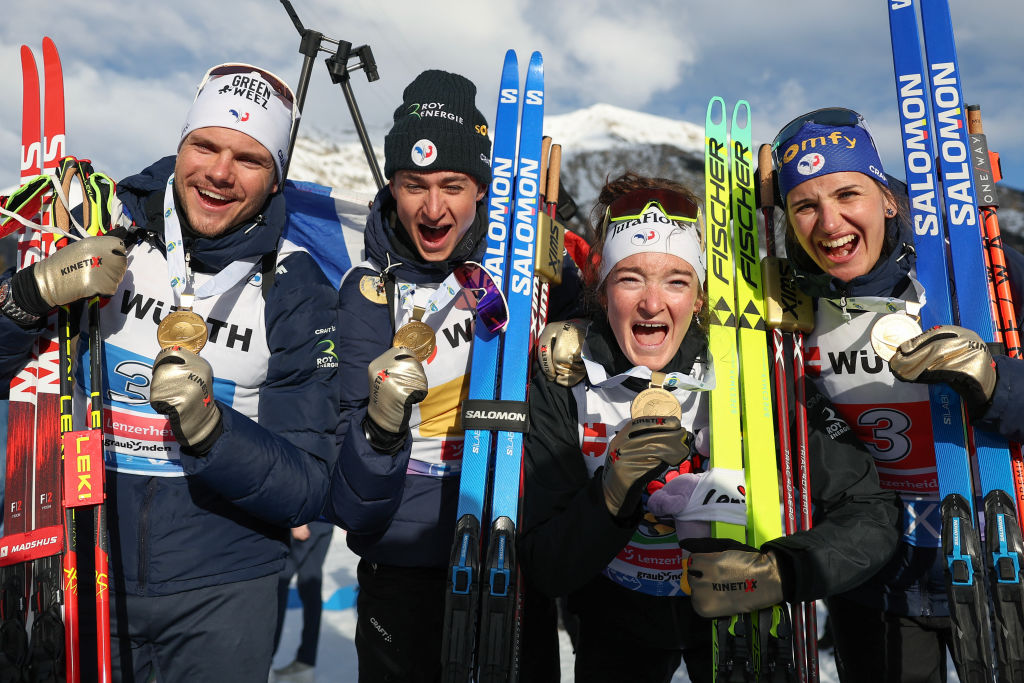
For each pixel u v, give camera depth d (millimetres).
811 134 1997
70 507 1759
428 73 2195
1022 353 2125
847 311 2025
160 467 1865
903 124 2229
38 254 1970
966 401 1846
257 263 1950
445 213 2107
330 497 1933
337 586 4918
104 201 1979
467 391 2168
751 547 1785
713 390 2020
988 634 1811
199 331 1858
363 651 2215
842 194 1944
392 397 1729
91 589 1859
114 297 1890
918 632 2088
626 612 2078
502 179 2359
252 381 1936
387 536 2133
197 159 1869
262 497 1774
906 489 2047
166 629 1854
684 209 2023
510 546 1886
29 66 2215
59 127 2176
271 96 1968
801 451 1988
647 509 1987
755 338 2137
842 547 1750
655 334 1970
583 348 2018
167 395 1641
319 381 1958
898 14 2311
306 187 2732
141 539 1836
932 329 1784
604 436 1971
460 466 2170
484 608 1841
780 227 2377
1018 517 1898
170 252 1888
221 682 1854
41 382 1929
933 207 2119
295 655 3875
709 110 2416
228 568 1874
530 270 2223
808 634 1970
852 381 2018
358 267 2195
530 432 2020
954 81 2211
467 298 2188
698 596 1764
